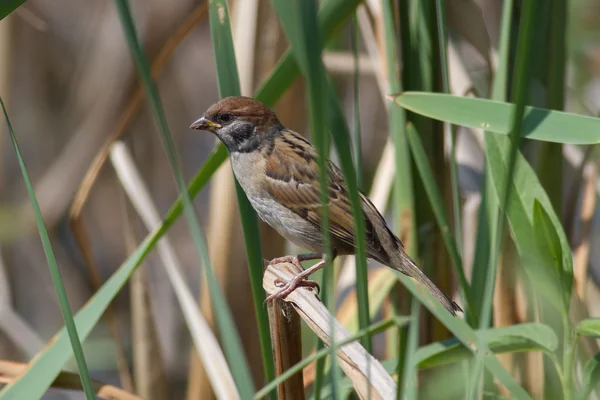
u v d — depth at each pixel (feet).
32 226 50.52
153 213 31.19
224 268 34.55
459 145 34.94
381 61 30.45
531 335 21.12
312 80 14.71
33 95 54.80
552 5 27.07
